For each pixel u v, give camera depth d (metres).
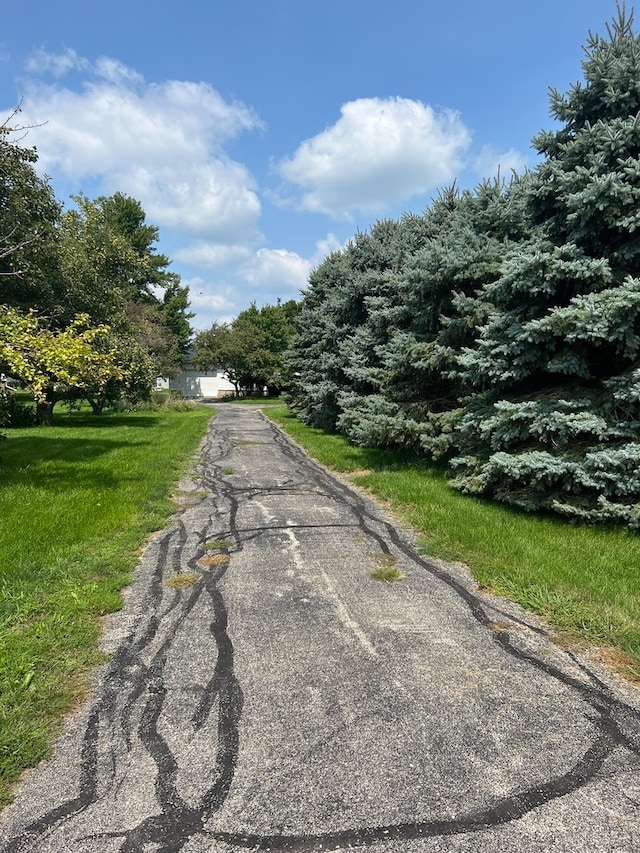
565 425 5.14
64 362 6.53
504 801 1.92
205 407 28.22
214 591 3.87
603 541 4.60
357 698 2.56
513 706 2.49
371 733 2.30
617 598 3.52
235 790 1.98
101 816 1.86
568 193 5.47
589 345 5.54
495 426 5.84
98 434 13.95
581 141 5.45
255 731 2.32
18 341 6.35
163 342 27.17
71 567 4.18
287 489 7.49
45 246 10.80
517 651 3.00
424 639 3.14
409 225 12.33
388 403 8.63
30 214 10.16
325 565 4.41
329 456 10.04
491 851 1.71
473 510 5.68
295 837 1.77
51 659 2.88
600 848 1.72
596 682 2.69
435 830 1.79
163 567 4.38
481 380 6.36
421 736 2.28
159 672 2.80
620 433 4.95
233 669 2.83
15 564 4.13
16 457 9.66
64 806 1.91
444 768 2.09
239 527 5.55
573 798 1.93
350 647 3.05
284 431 15.59
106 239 16.14
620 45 5.42
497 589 3.85
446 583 4.01
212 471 8.95
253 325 44.03
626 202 5.05
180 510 6.28
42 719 2.39
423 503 6.13
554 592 3.67
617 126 5.25
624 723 2.37
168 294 45.47
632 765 2.10
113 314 15.94
